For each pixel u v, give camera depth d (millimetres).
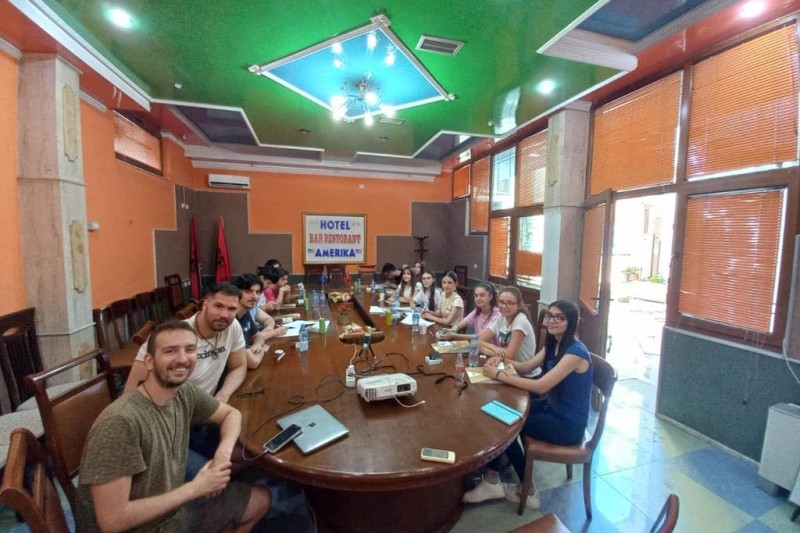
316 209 6328
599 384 1846
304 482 1098
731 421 2254
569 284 3553
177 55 2455
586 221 3389
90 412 1350
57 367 1270
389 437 1259
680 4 2029
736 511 1796
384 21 2000
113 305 3199
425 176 6758
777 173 2020
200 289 5453
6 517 1688
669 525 746
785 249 2008
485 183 5566
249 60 2512
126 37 2236
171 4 1896
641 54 2492
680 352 2568
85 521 979
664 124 2717
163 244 4520
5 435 1598
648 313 6715
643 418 2736
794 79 1955
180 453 1143
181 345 1039
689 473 2086
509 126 3912
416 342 2391
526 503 1778
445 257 7047
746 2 1890
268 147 5320
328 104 3318
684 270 2570
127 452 942
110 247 3350
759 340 2123
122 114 3752
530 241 4430
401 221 6773
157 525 1053
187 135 4852
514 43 2221
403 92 3014
